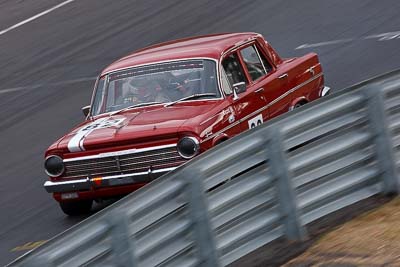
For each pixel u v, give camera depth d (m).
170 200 19.94
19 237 29.09
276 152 22.30
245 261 21.95
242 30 54.84
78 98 49.19
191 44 31.91
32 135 44.06
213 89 29.61
